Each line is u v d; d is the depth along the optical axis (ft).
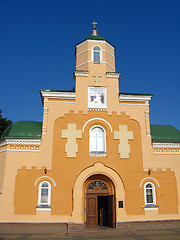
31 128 70.28
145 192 65.87
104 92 74.33
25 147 66.08
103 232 58.85
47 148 66.49
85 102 71.97
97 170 65.05
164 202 65.82
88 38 81.61
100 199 74.69
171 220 64.44
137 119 72.23
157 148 70.33
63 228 60.18
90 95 73.36
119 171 66.49
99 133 70.54
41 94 73.05
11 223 59.41
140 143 70.13
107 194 66.33
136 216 63.36
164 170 68.59
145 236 53.78
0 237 53.11
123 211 62.28
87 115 70.79
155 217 64.08
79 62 81.00
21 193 62.13
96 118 70.74
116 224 60.90
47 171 64.49
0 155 66.74
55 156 65.92
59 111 70.18
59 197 62.69
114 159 67.41
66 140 67.67
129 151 68.64
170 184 67.67
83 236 55.52
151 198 66.13
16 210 60.70
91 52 79.92
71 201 62.59
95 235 56.70
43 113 69.56
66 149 66.74
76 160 66.08
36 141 66.64
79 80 74.28
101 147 69.21
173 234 55.88
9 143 65.92
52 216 61.00
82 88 73.41
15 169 63.93
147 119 72.59
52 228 59.98
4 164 64.08
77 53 82.94
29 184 63.16
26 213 60.70
